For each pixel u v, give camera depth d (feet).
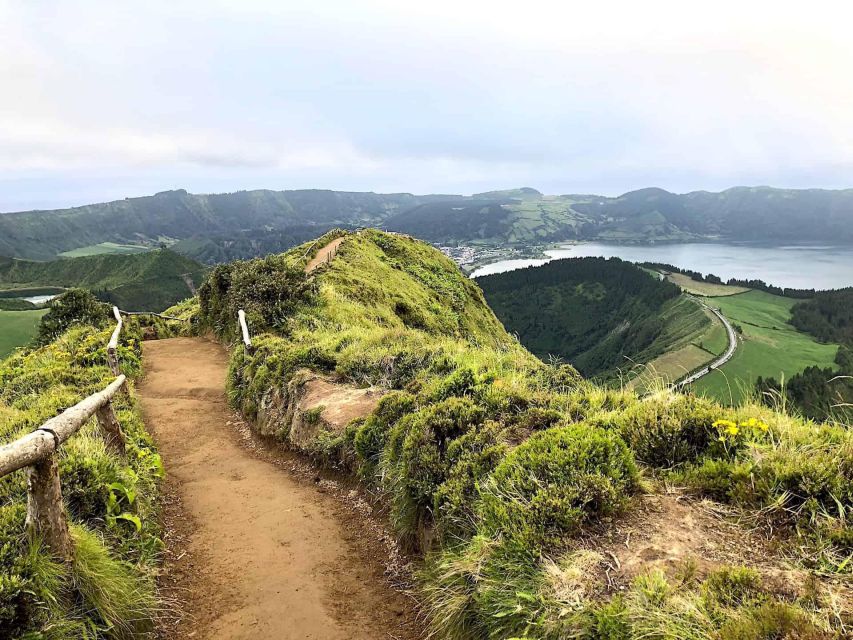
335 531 16.52
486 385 17.67
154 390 36.60
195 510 18.34
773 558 8.64
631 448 12.44
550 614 8.38
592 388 18.65
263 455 24.40
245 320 43.88
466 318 106.83
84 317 60.08
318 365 28.04
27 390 28.63
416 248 133.59
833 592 7.58
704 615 7.32
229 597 13.19
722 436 12.03
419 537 14.16
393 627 11.99
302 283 54.90
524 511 10.39
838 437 11.18
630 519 10.18
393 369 25.35
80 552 10.30
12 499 11.44
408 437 15.42
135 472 16.19
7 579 8.63
